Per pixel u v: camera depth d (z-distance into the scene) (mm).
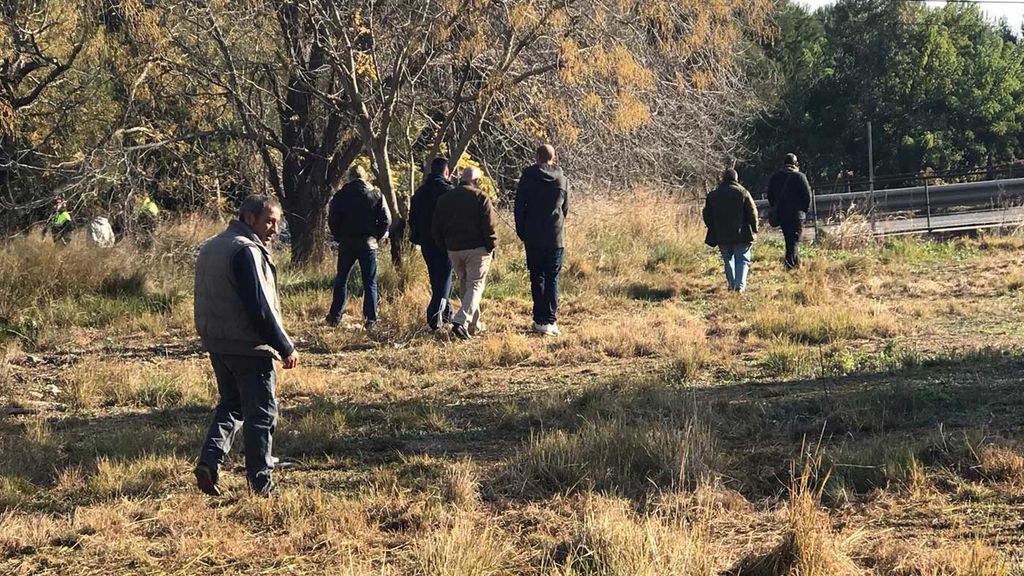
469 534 4477
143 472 5914
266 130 15266
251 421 5430
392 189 13805
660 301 13016
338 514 5059
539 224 10648
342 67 13602
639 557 4074
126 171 14883
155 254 14320
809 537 4105
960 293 12461
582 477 5477
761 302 12086
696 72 15812
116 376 8578
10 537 4855
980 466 5309
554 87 14461
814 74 47531
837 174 48219
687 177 22344
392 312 11477
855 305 11422
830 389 7500
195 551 4703
